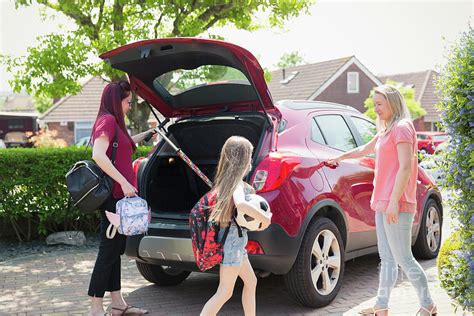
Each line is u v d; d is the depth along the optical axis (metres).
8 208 7.26
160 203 5.01
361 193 5.14
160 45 4.39
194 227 3.62
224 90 4.88
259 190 4.20
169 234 4.39
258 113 4.75
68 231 7.55
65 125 32.53
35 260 6.64
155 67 4.74
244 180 4.25
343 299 4.93
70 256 6.85
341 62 37.75
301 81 38.72
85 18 8.73
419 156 4.06
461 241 3.82
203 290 5.37
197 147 5.39
